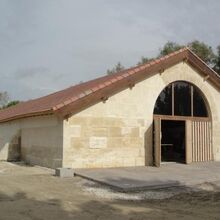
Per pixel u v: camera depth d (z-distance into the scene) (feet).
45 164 61.21
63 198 36.19
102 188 42.04
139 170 54.85
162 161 67.46
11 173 53.72
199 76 68.59
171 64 64.54
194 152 66.59
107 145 57.72
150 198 37.58
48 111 54.90
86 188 41.91
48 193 38.55
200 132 67.97
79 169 54.39
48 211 30.58
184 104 66.90
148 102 61.93
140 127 60.85
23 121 72.84
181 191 41.19
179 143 71.77
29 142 69.05
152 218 29.30
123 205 33.91
